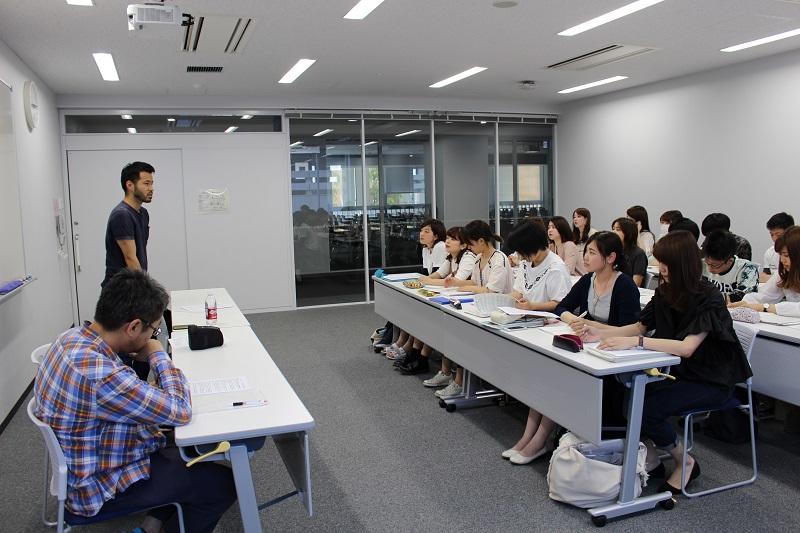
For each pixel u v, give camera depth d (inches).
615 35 205.2
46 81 246.7
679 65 258.4
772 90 245.9
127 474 76.0
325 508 111.9
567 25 190.9
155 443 80.4
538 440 128.8
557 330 122.6
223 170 306.5
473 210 356.5
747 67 255.0
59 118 280.1
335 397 176.4
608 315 127.4
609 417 115.0
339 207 329.7
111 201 289.9
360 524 106.1
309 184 323.0
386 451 137.6
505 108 351.9
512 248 149.0
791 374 120.3
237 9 165.0
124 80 250.8
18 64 201.2
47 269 229.0
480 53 225.5
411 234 344.5
